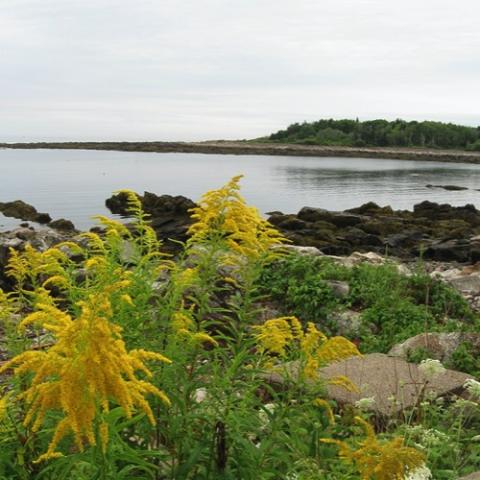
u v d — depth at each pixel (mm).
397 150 129625
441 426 5688
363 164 91312
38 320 3176
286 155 132000
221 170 74312
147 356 3078
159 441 4141
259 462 3807
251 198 41500
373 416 6086
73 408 2697
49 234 19750
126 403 2715
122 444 3139
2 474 3549
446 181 57656
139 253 4680
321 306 10344
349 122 155000
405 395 6566
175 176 63469
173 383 4035
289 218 24500
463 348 8141
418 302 10922
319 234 20938
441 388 6844
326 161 102062
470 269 13500
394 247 20359
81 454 3133
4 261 12867
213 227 4789
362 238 20859
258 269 5176
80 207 34844
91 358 2705
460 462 5125
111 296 3982
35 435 3582
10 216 29562
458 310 10523
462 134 137625
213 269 4793
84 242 16922
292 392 4129
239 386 4312
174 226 23016
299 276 10953
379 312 9914
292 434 4109
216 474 3715
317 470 3986
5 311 4523
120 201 33344
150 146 161875
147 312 4168
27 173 65000
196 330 4559
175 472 3717
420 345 8336
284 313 10422
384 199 41562
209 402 4121
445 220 26438
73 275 4652
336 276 11117
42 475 3533
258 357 4852
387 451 3180
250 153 141000
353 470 3633
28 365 2828
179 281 4375
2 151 151750
